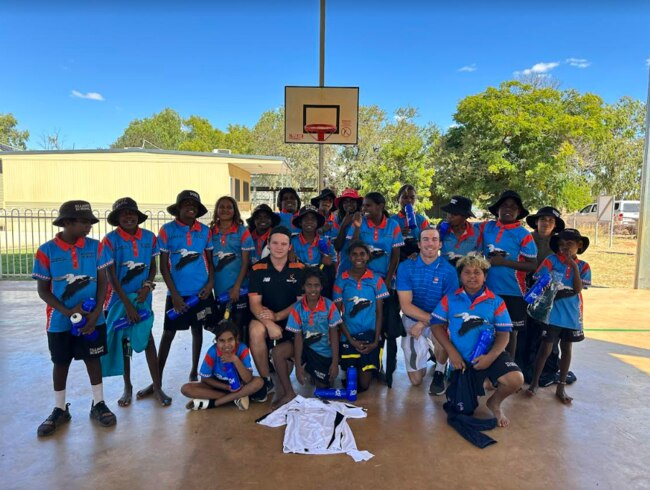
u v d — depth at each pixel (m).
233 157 18.83
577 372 4.33
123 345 3.53
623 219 22.62
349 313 3.86
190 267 3.76
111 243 3.49
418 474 2.63
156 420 3.29
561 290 3.61
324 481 2.55
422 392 3.86
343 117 7.77
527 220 4.42
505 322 3.32
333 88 7.68
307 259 4.31
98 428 3.17
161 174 18.84
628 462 2.78
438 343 3.74
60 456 2.81
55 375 3.18
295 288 3.86
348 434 3.02
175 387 3.92
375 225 4.21
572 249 3.63
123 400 3.54
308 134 7.79
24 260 12.21
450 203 4.13
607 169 32.81
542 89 22.31
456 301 3.43
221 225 4.03
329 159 27.59
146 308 3.58
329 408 3.36
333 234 5.10
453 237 4.22
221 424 3.23
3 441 2.99
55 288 3.09
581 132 20.98
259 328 3.70
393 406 3.56
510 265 3.86
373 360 3.82
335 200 5.23
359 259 3.79
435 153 24.59
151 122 55.47
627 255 13.84
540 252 4.23
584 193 22.77
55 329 3.12
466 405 3.26
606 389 3.93
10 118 47.38
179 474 2.61
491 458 2.81
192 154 18.70
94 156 18.69
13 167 18.61
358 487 2.50
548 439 3.05
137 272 3.57
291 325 3.67
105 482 2.54
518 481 2.57
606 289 8.93
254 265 3.88
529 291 3.76
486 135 22.45
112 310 3.52
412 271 3.91
